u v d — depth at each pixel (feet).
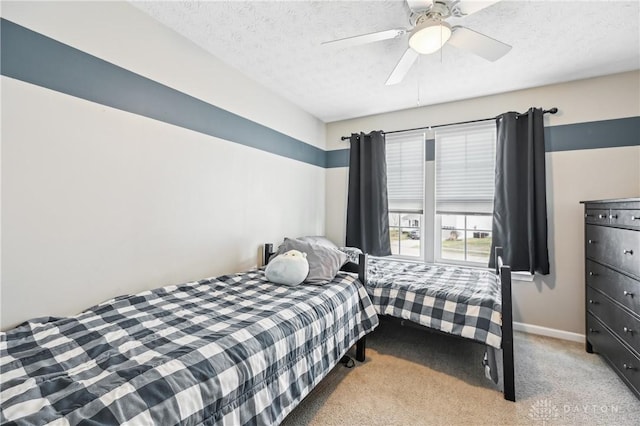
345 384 6.15
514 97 9.23
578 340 8.25
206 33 6.52
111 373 3.02
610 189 8.00
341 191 12.43
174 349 3.53
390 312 7.30
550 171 8.69
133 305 5.13
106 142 5.35
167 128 6.40
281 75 8.46
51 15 4.65
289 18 5.93
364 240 11.25
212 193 7.50
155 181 6.18
